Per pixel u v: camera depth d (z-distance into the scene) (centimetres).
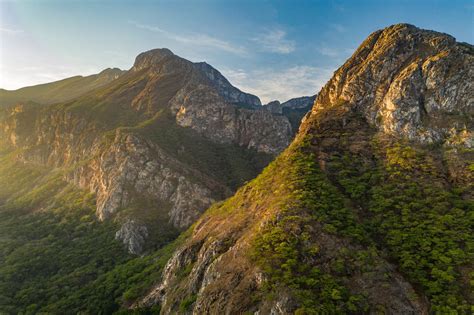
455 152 7600
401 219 6569
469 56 8731
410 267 5659
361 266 5578
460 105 8288
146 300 8738
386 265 5641
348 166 8231
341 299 5069
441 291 5184
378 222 6644
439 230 6088
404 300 5159
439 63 8938
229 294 5728
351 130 9412
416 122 8556
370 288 5297
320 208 6750
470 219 6122
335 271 5541
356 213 6875
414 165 7631
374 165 8162
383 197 7131
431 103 8631
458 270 5416
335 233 6172
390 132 8844
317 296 5109
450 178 7181
